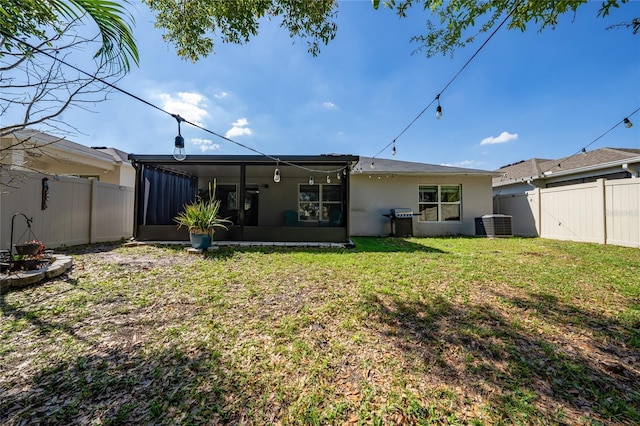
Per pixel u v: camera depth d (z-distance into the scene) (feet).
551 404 5.05
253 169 28.53
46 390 5.38
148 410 4.92
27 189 17.37
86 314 8.63
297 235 23.65
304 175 31.48
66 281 11.75
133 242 21.95
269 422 4.72
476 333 7.58
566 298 10.09
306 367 6.13
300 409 4.97
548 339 7.27
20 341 7.07
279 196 34.40
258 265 15.12
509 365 6.18
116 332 7.61
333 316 8.64
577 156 38.29
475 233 33.22
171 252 18.85
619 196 22.02
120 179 34.81
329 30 10.57
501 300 9.88
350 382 5.67
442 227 33.94
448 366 6.16
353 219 33.99
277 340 7.23
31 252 11.86
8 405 5.00
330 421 4.72
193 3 9.77
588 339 7.24
